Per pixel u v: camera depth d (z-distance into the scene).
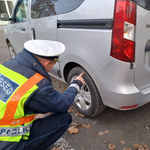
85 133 1.96
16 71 1.09
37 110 1.15
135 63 1.48
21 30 3.20
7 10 15.51
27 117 1.14
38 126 1.36
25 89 1.02
